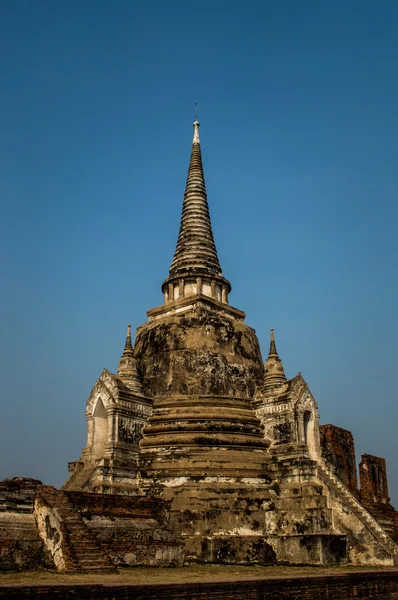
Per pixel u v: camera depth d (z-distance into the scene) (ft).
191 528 92.73
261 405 113.80
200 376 114.21
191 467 100.32
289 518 97.81
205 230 142.41
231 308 130.72
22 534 71.61
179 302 126.52
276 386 114.83
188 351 116.78
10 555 68.13
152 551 78.74
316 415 114.21
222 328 121.90
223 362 117.08
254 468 103.09
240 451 106.01
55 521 70.59
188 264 135.13
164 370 116.37
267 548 94.22
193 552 91.09
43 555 70.49
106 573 66.18
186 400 111.75
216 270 136.46
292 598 64.13
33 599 47.83
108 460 99.86
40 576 62.03
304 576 66.64
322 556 90.53
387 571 78.69
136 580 58.85
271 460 107.04
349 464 153.58
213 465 100.83
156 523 84.94
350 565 93.81
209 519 93.66
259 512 97.66
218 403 111.86
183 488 97.50
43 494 75.00
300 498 99.25
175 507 94.73
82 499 78.28
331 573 73.72
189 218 143.74
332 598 68.90
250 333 128.36
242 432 108.78
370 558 94.63
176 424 107.86
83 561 66.90
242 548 92.27
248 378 119.34
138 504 84.53
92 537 70.44
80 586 50.14
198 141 157.38
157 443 105.40
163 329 121.70
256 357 125.59
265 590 61.67
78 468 106.93
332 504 100.01
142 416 109.70
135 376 115.85
